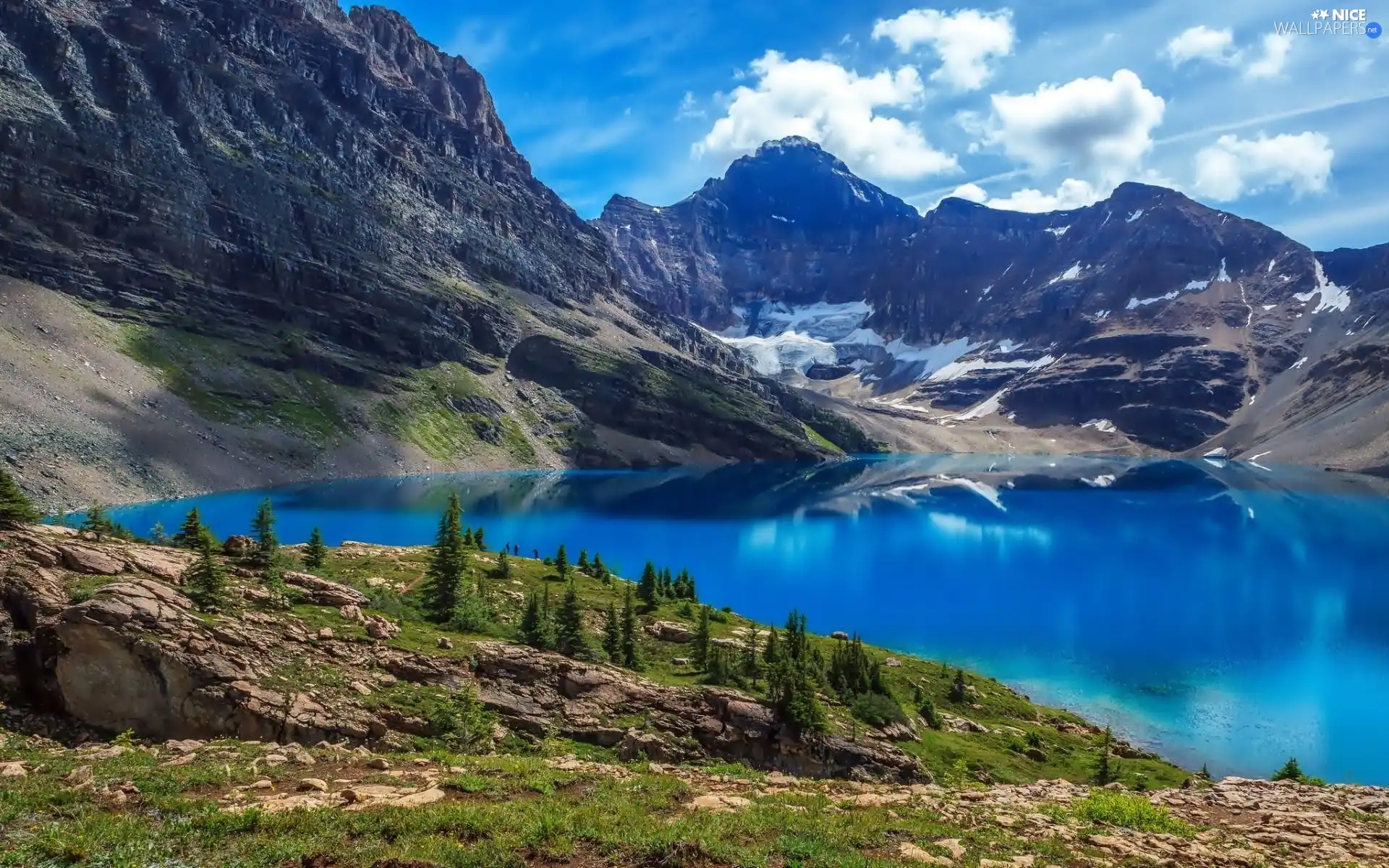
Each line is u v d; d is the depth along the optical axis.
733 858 20.22
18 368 191.88
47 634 39.00
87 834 19.75
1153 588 139.50
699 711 50.66
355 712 41.28
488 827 21.47
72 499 158.62
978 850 22.75
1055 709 83.81
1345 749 75.38
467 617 61.84
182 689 39.00
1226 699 88.06
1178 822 28.92
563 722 47.19
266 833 20.55
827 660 75.75
